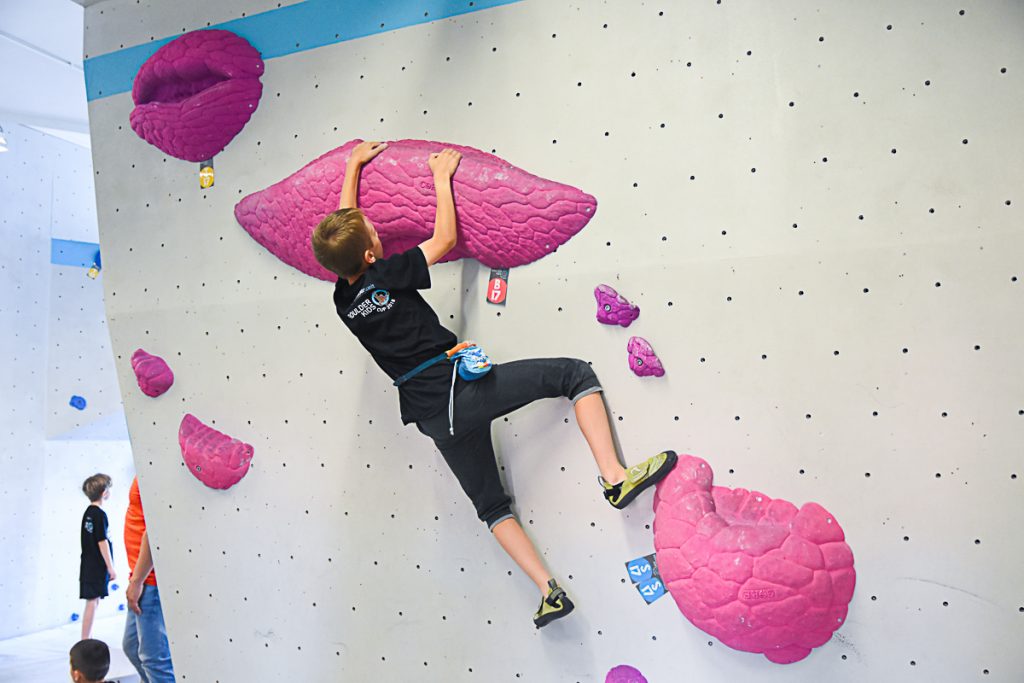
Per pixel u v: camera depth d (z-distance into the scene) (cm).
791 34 227
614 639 250
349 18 283
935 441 214
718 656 238
